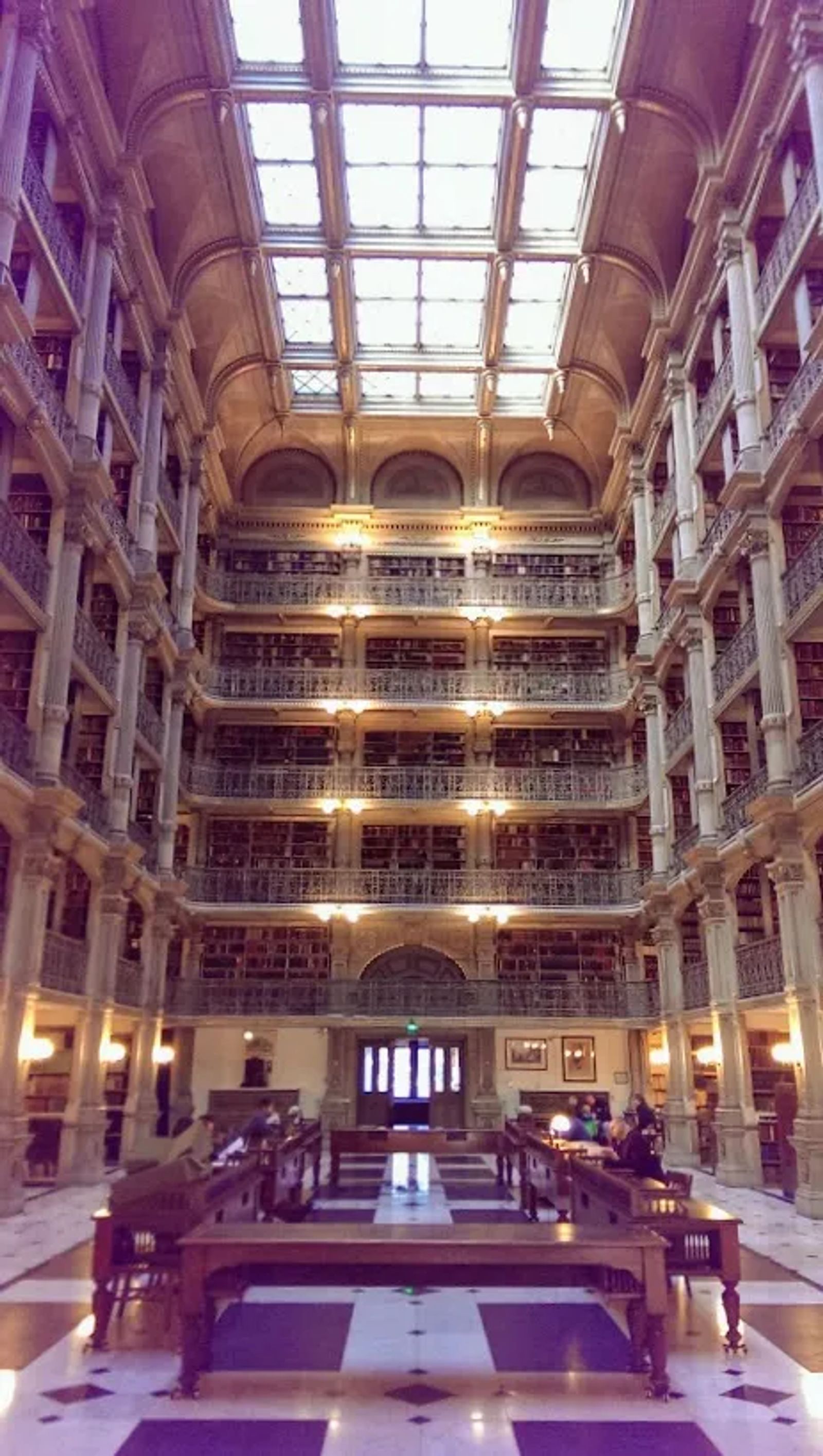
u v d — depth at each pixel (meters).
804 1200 10.41
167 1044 19.53
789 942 11.60
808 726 12.32
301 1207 9.18
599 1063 19.67
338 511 22.91
